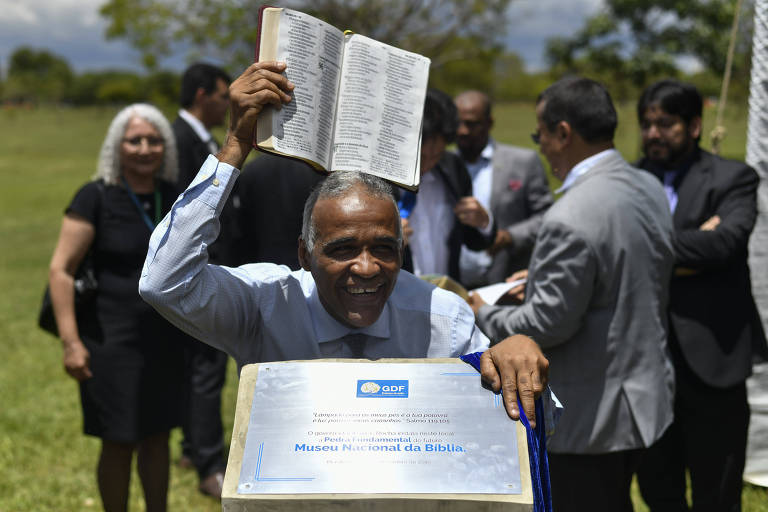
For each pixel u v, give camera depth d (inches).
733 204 118.9
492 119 169.0
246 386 59.9
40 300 355.6
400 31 480.4
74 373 125.2
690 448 120.1
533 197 166.1
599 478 99.0
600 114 99.2
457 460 55.7
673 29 495.8
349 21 462.6
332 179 64.4
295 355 69.2
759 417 153.3
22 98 4517.7
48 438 193.3
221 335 67.9
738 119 469.7
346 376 60.3
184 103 174.6
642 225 98.3
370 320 64.5
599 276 95.3
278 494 53.9
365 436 56.8
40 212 684.1
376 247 63.1
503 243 147.2
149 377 127.8
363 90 66.6
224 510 54.5
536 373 59.5
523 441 56.9
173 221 62.8
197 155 170.6
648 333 99.1
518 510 53.7
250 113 61.7
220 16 486.3
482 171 167.6
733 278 118.0
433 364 61.5
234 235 135.3
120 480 129.2
